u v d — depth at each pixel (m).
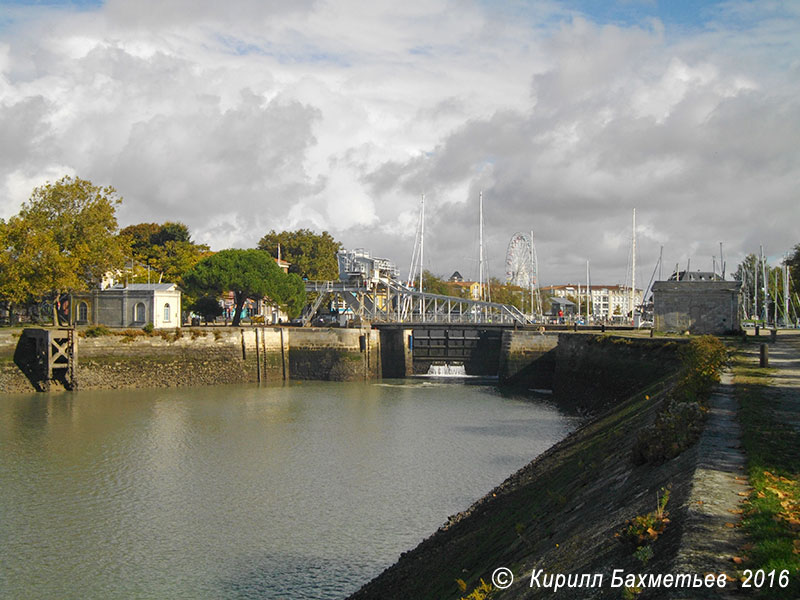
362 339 117.00
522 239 148.88
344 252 148.62
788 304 146.38
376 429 68.12
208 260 125.06
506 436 64.38
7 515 41.16
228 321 152.75
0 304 117.75
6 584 32.00
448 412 79.38
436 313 134.38
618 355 77.12
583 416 76.69
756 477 17.31
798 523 13.77
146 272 140.88
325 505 43.09
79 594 31.02
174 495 45.22
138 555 35.25
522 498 31.78
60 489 46.44
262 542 36.91
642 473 21.95
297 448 59.22
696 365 37.44
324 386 106.88
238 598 30.47
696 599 11.11
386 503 43.44
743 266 190.75
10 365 94.00
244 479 49.12
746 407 27.64
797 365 44.88
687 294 90.94
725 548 13.03
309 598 30.38
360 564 33.97
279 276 126.50
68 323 115.38
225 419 73.81
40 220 110.75
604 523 18.50
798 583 11.18
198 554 35.34
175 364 106.06
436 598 22.52
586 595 13.80
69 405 83.00
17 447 58.62
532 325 116.00
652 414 33.72
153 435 64.44
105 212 114.81
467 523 32.47
